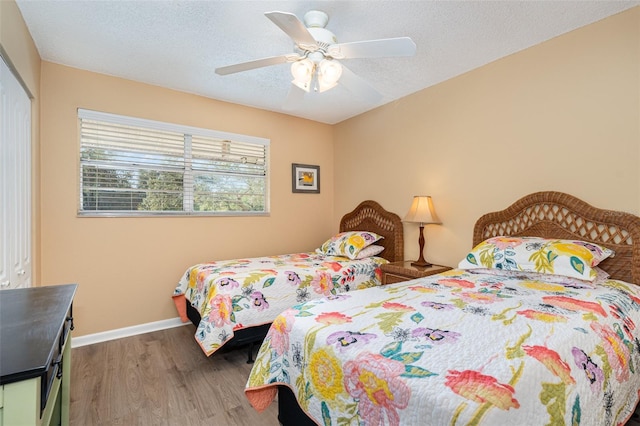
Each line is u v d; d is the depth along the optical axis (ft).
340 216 14.11
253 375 5.00
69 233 8.73
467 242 9.30
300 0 6.00
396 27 6.92
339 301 5.34
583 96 7.02
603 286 5.75
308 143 13.74
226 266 9.35
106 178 9.43
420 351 3.41
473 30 7.10
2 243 5.32
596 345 3.77
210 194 11.31
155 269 10.04
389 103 11.73
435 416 2.63
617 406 3.73
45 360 2.40
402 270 9.40
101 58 8.34
